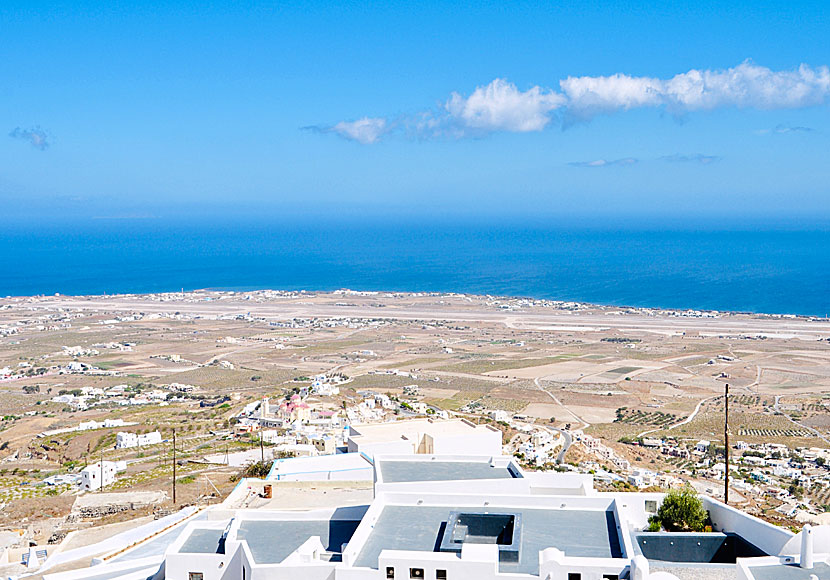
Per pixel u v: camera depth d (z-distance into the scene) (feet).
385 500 242.78
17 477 652.07
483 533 223.71
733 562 224.53
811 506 543.80
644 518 275.39
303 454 627.87
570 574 191.31
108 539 386.52
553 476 301.02
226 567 222.69
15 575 345.72
